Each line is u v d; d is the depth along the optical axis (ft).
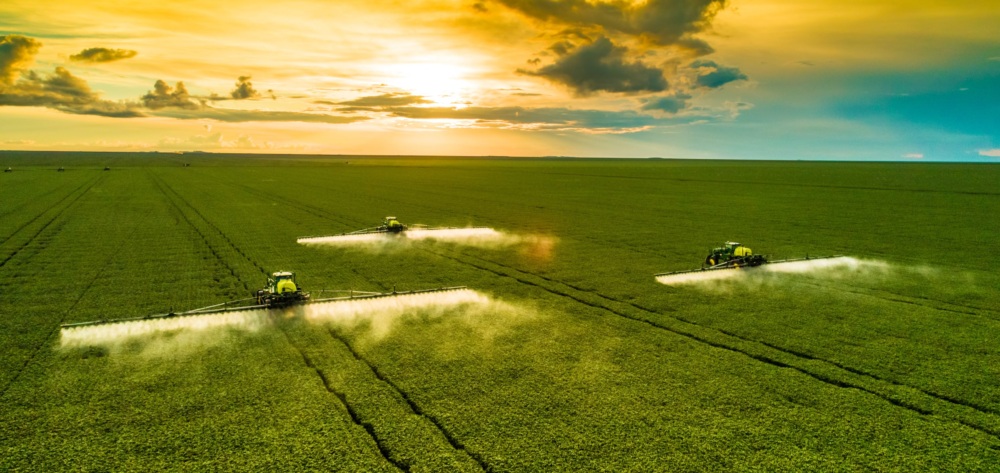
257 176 452.76
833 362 66.54
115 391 56.70
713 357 67.67
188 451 45.83
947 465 44.93
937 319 83.82
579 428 50.14
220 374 60.95
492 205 249.55
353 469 43.55
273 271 113.19
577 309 88.12
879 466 44.73
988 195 286.66
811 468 44.34
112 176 415.44
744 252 116.37
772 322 81.56
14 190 286.46
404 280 106.93
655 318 83.15
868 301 93.45
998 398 56.95
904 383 60.80
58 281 102.83
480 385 58.80
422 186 363.56
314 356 66.39
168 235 156.76
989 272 116.57
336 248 140.46
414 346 70.28
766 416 52.80
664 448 47.06
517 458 45.37
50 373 60.90
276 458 44.96
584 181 419.95
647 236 163.53
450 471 43.60
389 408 53.57
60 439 47.62
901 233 168.96
